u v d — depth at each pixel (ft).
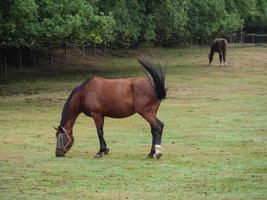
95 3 109.50
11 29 83.92
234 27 222.28
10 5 82.84
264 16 281.33
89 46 173.58
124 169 40.55
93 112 44.68
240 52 205.26
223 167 40.98
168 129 59.16
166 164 42.11
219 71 136.05
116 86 44.42
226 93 93.81
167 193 33.94
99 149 48.26
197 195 33.45
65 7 89.71
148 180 37.27
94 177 38.19
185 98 87.25
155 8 136.77
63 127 45.06
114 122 65.00
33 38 93.50
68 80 112.47
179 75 125.59
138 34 132.57
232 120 65.05
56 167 41.32
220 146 49.37
